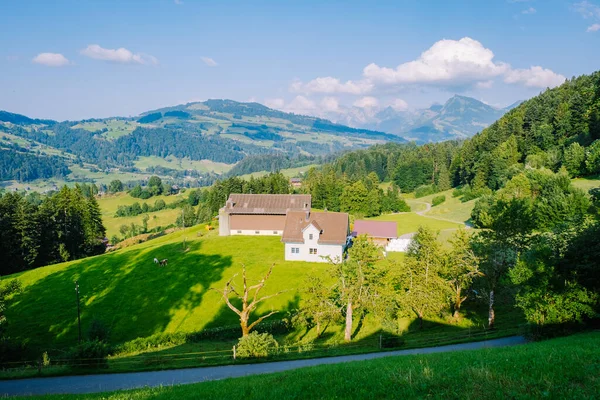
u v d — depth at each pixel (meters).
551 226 78.31
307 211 87.25
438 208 150.25
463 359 20.00
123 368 35.50
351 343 43.84
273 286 66.81
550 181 97.50
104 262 80.75
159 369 34.81
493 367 17.03
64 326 54.84
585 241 32.47
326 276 69.19
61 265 81.44
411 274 50.16
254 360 36.16
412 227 120.88
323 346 43.59
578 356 17.56
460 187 173.50
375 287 46.50
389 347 39.38
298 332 51.88
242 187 155.88
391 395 15.11
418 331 48.12
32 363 41.50
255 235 102.81
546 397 13.15
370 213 152.75
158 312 58.69
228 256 83.00
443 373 16.83
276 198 107.00
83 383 31.44
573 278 32.34
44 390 30.00
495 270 44.12
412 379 16.39
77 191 114.00
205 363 35.81
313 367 23.67
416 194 192.75
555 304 31.86
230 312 58.09
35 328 54.19
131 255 85.00
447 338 41.50
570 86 173.12
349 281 47.62
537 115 156.50
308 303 48.84
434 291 48.19
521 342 35.62
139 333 53.06
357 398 15.45
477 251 47.16
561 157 125.00
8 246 88.50
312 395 16.48
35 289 67.69
